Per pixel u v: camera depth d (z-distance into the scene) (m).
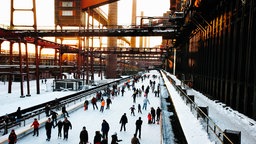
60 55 59.19
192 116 10.14
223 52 15.23
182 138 8.38
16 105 26.70
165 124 11.95
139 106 21.89
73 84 42.25
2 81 62.84
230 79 13.77
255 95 9.76
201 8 18.97
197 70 26.28
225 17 15.10
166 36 41.94
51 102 23.28
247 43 10.84
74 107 22.47
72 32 44.44
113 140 11.28
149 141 14.00
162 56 103.12
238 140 6.14
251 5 10.42
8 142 12.42
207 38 21.23
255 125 9.03
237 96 11.95
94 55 78.69
